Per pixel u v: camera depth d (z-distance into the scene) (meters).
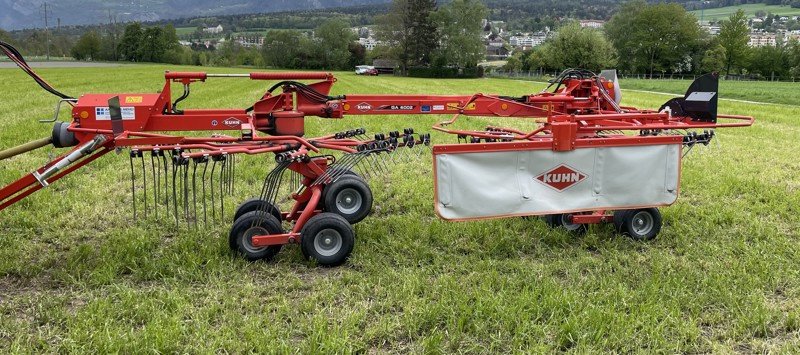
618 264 5.98
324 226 5.97
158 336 4.34
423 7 98.38
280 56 114.44
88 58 121.75
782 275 5.69
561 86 8.48
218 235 6.79
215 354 4.27
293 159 6.13
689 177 9.86
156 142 5.89
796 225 7.46
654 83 59.88
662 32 99.06
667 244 6.73
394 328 4.65
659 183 6.24
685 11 100.94
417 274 5.66
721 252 6.35
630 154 6.08
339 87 44.09
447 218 5.69
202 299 5.13
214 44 183.62
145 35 119.44
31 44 128.75
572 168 5.95
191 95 30.19
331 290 5.29
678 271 5.78
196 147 5.87
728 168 11.03
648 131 7.33
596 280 5.53
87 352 4.26
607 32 108.19
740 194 9.18
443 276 5.55
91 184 9.34
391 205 8.30
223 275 5.62
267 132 6.59
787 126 19.20
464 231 6.89
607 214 6.96
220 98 27.89
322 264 6.02
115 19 145.62
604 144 5.98
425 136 6.71
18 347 4.26
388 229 7.16
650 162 6.16
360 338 4.49
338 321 4.77
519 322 4.66
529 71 93.38
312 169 6.56
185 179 6.21
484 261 6.03
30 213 7.52
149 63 116.00
